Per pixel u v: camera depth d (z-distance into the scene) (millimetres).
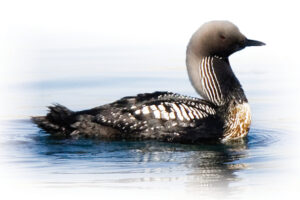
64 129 14977
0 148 14547
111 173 12859
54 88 20094
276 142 15219
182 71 21984
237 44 15625
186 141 15000
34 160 13727
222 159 13789
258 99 19031
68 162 13570
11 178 12594
